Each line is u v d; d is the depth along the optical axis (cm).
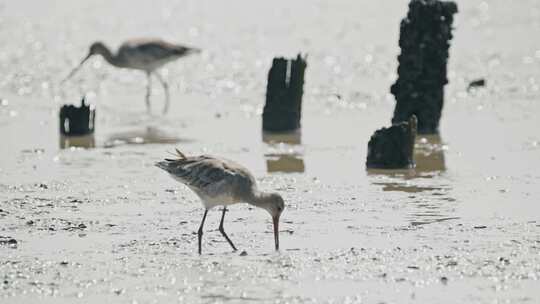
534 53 2930
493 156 1830
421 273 1174
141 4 3959
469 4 3847
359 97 2456
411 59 2017
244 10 3812
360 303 1084
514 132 2023
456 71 2719
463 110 2266
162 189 1627
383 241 1310
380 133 1762
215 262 1234
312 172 1741
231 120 2253
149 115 2330
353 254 1252
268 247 1302
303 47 3142
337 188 1622
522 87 2494
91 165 1809
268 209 1312
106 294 1123
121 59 2631
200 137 2070
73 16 3728
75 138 2059
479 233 1340
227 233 1376
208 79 2764
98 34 3409
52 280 1170
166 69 2919
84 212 1488
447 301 1087
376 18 3600
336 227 1388
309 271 1190
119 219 1448
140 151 1934
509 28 3362
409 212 1462
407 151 1759
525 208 1471
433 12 2005
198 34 3409
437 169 1747
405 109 2036
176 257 1259
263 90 2600
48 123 2212
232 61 2984
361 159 1842
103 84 2728
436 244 1291
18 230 1386
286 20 3609
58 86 2670
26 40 3312
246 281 1160
